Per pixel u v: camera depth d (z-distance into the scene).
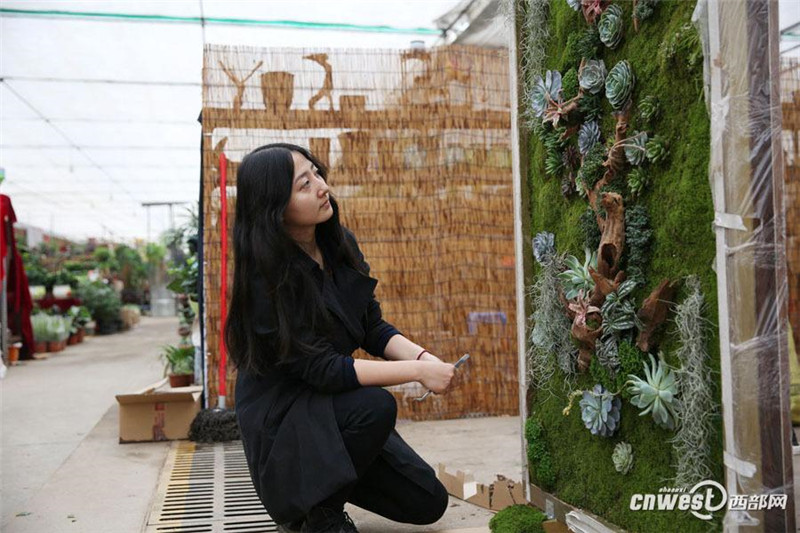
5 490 2.48
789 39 4.04
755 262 1.15
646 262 1.38
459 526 1.98
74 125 6.38
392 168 3.62
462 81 3.68
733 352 1.16
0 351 6.38
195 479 2.54
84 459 2.92
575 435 1.69
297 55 3.56
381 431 1.72
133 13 3.97
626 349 1.40
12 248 7.01
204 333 3.57
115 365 6.61
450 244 3.63
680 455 1.28
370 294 1.89
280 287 1.68
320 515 1.72
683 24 1.27
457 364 1.71
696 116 1.24
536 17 1.83
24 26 4.16
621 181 1.44
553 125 1.69
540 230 1.84
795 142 4.18
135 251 16.89
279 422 1.75
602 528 1.52
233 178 3.48
